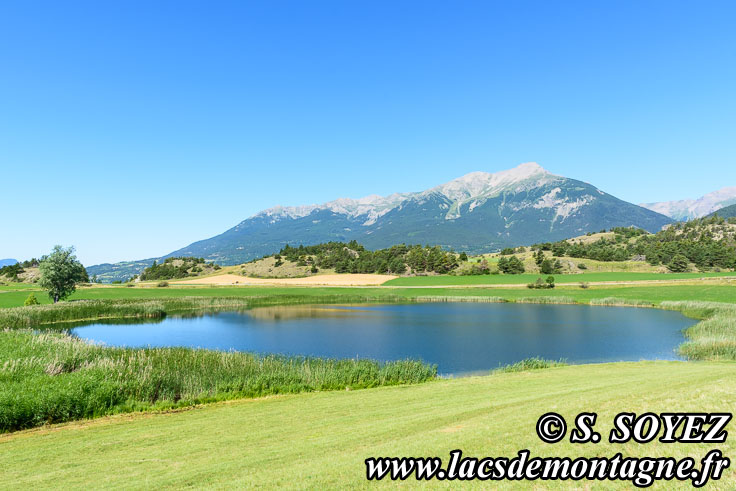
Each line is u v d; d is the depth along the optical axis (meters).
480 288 128.25
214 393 21.75
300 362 31.50
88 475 11.02
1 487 10.51
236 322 64.81
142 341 49.41
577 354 39.22
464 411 14.56
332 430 13.85
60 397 17.11
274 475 9.51
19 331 39.94
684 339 46.44
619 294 101.12
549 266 175.75
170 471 10.94
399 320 65.00
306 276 189.50
